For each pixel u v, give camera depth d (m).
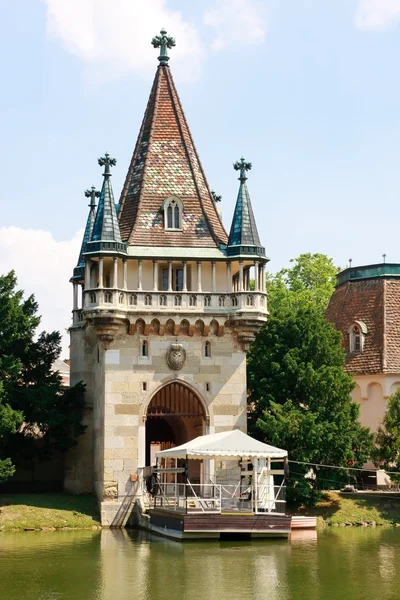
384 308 83.94
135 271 67.50
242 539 54.34
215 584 39.41
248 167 69.75
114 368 65.94
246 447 55.66
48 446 71.12
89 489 70.88
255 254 67.94
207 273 68.50
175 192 70.38
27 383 72.19
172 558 46.75
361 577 41.09
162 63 74.88
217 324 67.06
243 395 67.12
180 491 68.88
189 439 74.25
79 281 75.50
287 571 42.75
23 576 41.69
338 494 70.94
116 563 45.16
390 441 71.00
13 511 63.38
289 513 67.06
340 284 89.56
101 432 66.50
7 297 69.81
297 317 72.19
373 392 81.38
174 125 72.94
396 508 68.88
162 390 68.31
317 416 67.12
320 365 71.19
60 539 55.72
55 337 73.25
